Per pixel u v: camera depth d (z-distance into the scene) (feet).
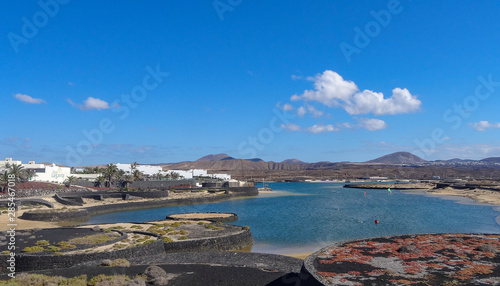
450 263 104.88
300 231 253.44
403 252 117.29
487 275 93.66
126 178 608.19
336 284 87.61
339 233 244.01
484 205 449.06
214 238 192.34
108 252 149.18
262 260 148.15
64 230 209.97
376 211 383.04
